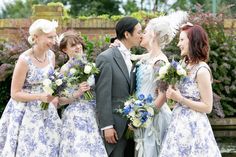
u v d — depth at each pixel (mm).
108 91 5059
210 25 8211
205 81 4695
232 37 8305
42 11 9734
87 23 9641
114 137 5090
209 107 4699
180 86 4840
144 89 5090
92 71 5031
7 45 8234
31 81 5211
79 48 5281
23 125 5172
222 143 7180
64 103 5293
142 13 9117
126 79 5148
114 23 9617
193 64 4824
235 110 8055
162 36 5102
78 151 5090
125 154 5262
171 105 5008
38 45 5195
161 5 18594
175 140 4750
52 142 5242
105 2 18906
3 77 7855
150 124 5082
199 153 4680
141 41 5258
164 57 5090
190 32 4797
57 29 8820
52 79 5082
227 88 7977
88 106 5246
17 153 5156
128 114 4922
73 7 19109
